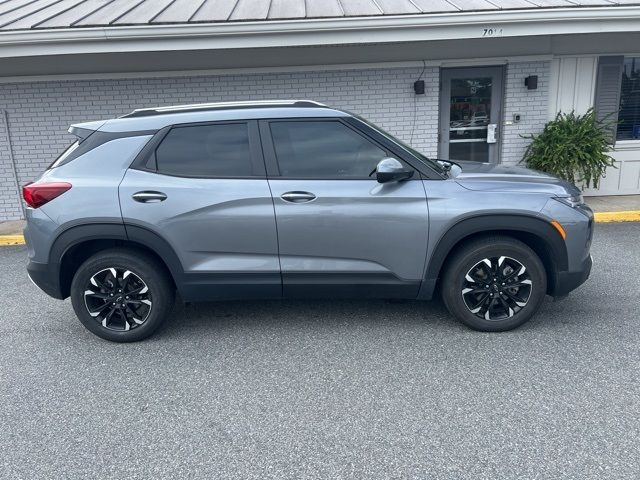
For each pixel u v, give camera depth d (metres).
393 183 3.85
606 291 4.92
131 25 6.97
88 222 3.85
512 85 8.64
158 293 4.04
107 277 4.04
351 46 8.35
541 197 3.87
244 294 4.05
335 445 2.82
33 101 8.51
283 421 3.05
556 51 8.54
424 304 4.71
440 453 2.73
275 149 3.92
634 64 8.75
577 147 8.10
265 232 3.86
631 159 8.98
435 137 8.85
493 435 2.86
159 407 3.25
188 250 3.89
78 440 2.95
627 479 2.49
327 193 3.82
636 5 7.02
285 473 2.62
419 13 7.01
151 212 3.83
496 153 9.02
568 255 3.92
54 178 3.94
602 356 3.67
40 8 8.25
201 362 3.80
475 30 7.16
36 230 3.92
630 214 7.77
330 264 3.93
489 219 3.83
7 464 2.76
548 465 2.61
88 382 3.58
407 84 8.62
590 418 2.97
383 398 3.25
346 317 4.50
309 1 8.06
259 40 7.14
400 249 3.89
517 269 3.96
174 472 2.66
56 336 4.35
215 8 7.80
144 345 4.11
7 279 5.96
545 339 3.96
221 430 2.99
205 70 8.45
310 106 4.06
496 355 3.74
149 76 8.45
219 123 3.96
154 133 3.96
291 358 3.81
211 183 3.86
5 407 3.30
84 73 8.39
